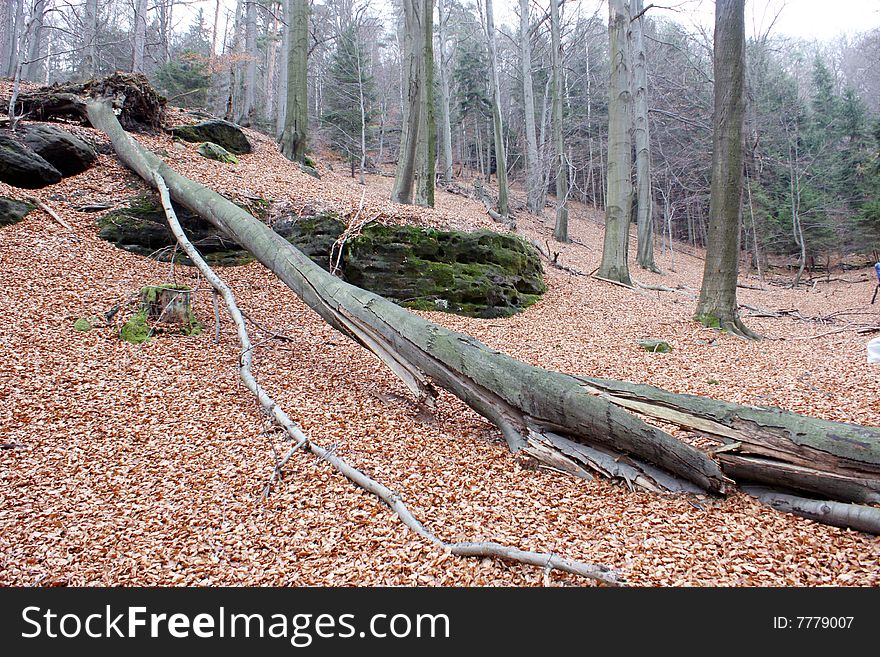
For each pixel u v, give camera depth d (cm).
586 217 3597
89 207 1108
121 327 787
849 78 4875
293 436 541
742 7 988
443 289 1192
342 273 1167
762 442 448
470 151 4962
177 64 2750
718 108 1039
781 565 366
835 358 873
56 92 1398
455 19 4197
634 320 1246
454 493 473
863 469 402
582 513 444
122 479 479
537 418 546
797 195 3127
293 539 407
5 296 802
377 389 721
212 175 1317
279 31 3316
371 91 3422
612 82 1540
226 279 1087
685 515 436
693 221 3944
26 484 457
